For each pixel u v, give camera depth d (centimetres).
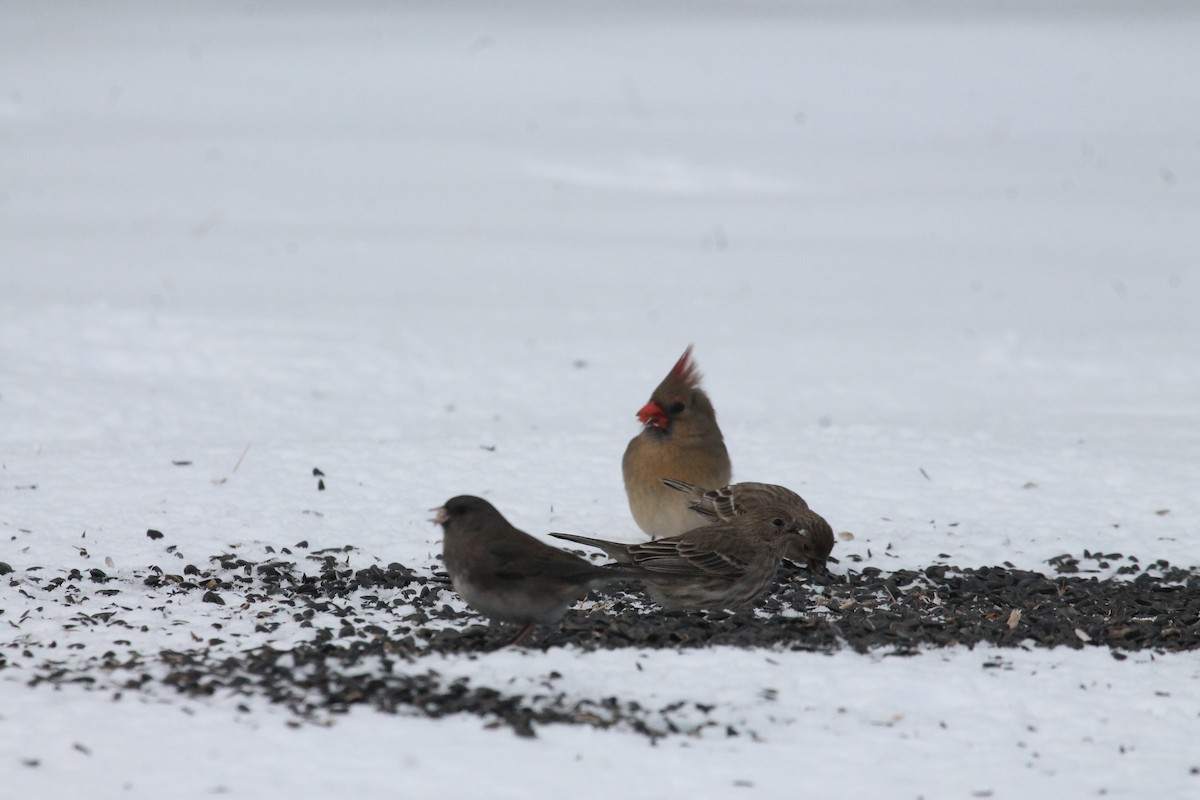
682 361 1141
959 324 2208
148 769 629
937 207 3375
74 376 1664
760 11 7850
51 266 2436
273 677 756
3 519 1111
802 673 786
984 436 1469
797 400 1725
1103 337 2109
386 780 623
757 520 977
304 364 1792
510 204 3375
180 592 970
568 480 1306
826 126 4622
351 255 2697
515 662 787
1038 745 695
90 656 798
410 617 908
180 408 1565
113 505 1162
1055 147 4256
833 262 2755
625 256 2789
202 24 6781
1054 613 952
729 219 3234
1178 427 1559
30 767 628
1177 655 857
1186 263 2755
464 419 1584
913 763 667
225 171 3653
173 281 2350
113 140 4034
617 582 1009
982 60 6025
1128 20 7256
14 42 5972
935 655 843
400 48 6122
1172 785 648
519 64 5809
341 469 1298
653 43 6469
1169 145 4284
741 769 652
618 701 732
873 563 1095
